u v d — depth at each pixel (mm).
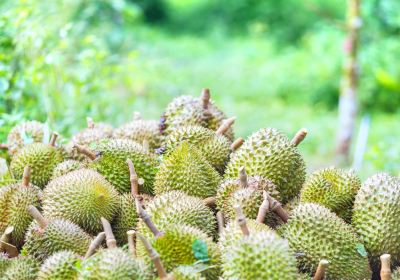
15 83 3139
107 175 2162
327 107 8344
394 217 1961
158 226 1923
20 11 3299
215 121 2463
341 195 2066
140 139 2414
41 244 1942
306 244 1910
